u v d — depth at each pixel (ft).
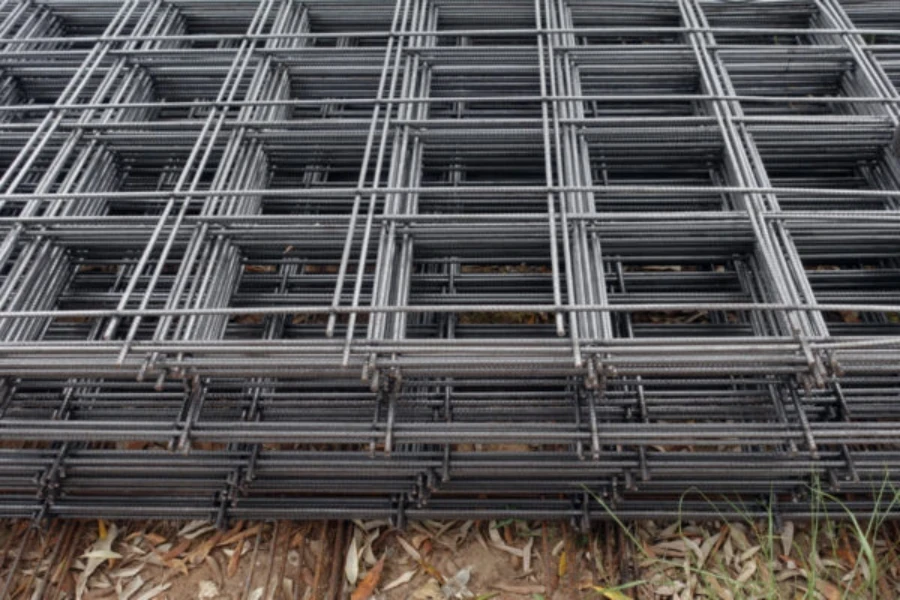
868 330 7.89
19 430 6.90
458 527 7.98
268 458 7.38
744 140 8.25
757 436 6.63
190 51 9.55
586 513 7.47
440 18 10.61
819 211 7.43
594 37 11.08
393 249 7.34
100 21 11.45
